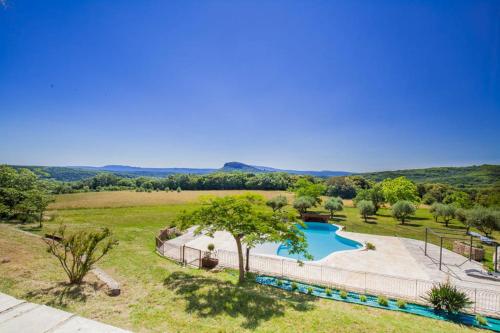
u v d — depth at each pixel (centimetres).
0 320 207
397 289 1240
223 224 1210
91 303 878
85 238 1102
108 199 4966
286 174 9094
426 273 1500
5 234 1656
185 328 779
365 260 1711
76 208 3722
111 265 1329
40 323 206
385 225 3256
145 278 1182
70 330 200
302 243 1273
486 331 923
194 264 1520
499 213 2141
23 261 1184
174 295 1012
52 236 1655
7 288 896
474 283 1367
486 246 2267
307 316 896
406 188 4331
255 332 777
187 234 2406
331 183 7475
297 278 1345
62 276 1084
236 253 1792
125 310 863
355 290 1221
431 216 4100
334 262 1652
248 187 8250
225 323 823
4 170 2491
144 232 2367
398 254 1873
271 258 1661
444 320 993
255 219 1192
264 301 999
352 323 862
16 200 2319
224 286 1134
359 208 3619
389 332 820
